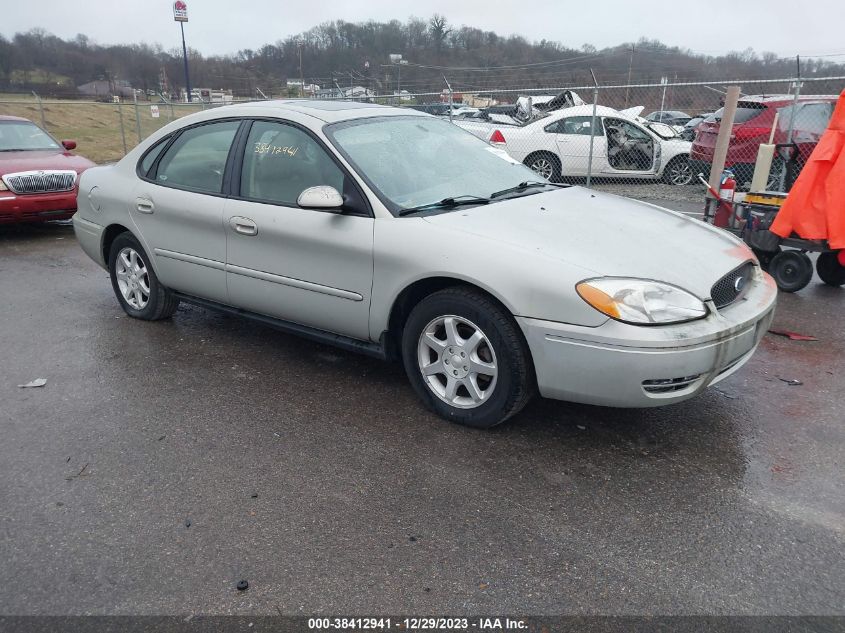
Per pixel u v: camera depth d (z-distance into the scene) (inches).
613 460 123.2
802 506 109.3
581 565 95.8
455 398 135.6
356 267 140.6
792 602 88.7
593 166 498.6
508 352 123.4
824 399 148.4
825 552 98.3
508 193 155.0
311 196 136.6
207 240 168.9
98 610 88.9
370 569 95.4
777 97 418.0
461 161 162.6
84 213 207.2
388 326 141.0
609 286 114.5
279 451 127.7
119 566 97.0
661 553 98.2
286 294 155.9
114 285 207.3
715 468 120.4
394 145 156.1
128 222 189.2
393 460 123.9
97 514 109.2
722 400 147.8
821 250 223.8
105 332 195.0
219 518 107.6
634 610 87.7
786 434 132.9
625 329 112.3
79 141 948.6
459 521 105.9
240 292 166.4
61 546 101.5
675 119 900.6
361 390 154.2
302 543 101.2
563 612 87.4
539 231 129.9
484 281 122.3
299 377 161.8
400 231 134.2
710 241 142.1
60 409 146.3
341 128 152.9
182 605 89.5
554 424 136.6
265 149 159.3
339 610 88.2
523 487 114.7
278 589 92.0
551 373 120.0
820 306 218.7
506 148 499.8
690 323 116.0
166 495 114.0
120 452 128.3
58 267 277.4
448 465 122.0
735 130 425.4
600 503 110.2
